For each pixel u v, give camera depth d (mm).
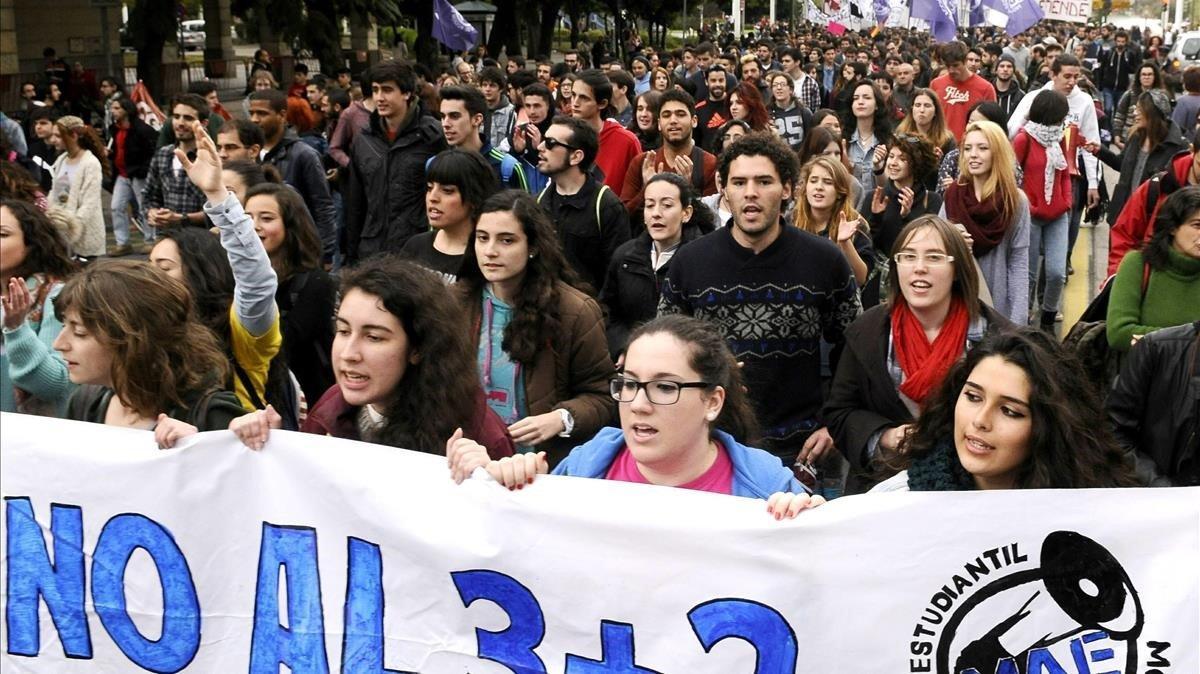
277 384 4766
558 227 6512
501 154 8297
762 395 4930
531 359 4520
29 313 4633
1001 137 6867
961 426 3340
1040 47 22922
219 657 3561
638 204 8367
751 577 3221
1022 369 3262
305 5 29531
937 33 27750
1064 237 9039
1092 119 11219
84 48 32344
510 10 42656
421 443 3666
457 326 3723
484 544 3336
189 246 4652
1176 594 3113
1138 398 4340
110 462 3549
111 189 16703
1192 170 7238
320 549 3455
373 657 3443
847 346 4656
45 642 3648
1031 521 3143
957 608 3176
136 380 3703
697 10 73438
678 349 3301
